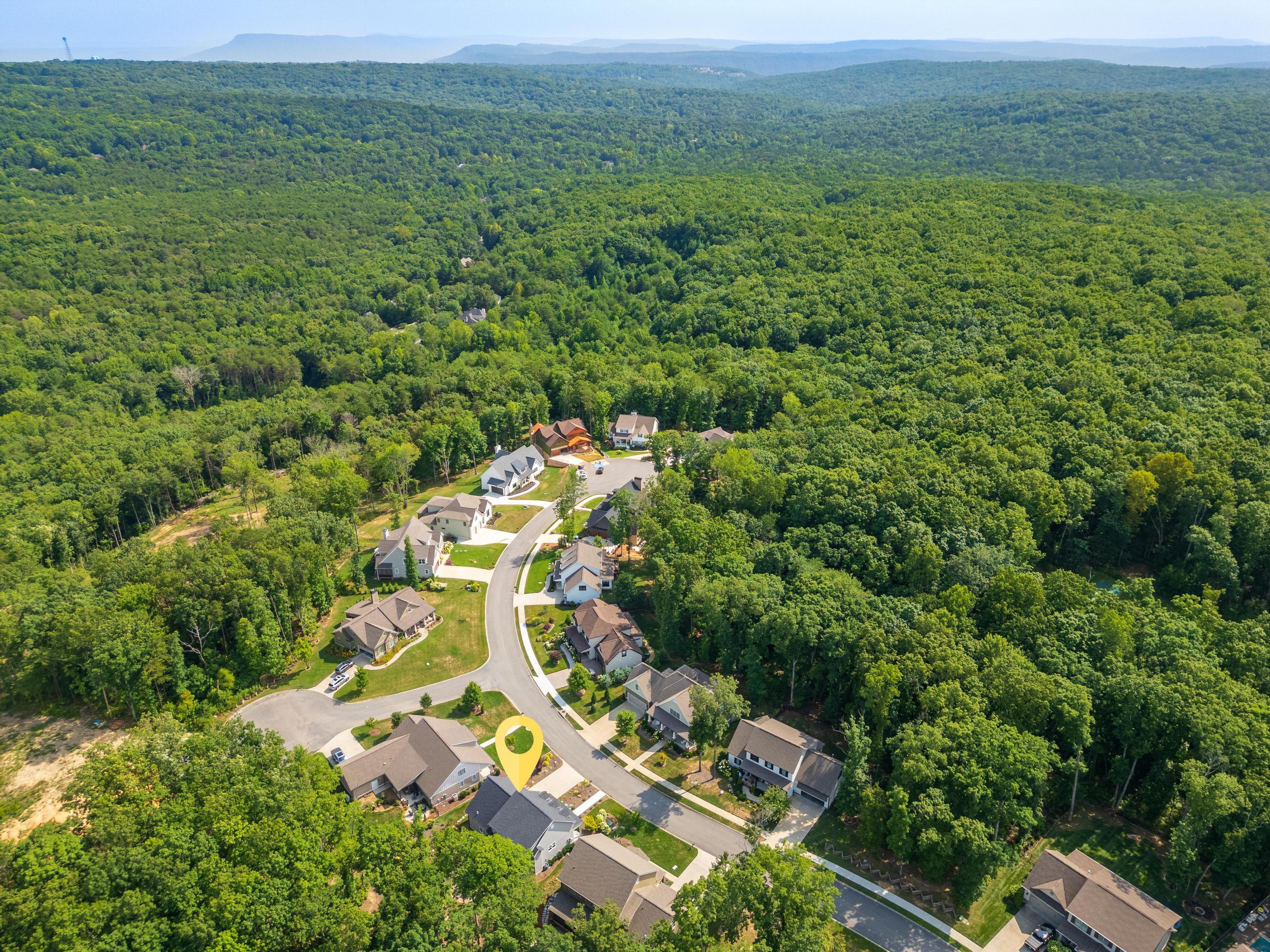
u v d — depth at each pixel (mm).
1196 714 69438
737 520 112500
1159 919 61000
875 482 113438
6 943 51188
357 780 79000
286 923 54594
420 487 154500
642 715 92875
